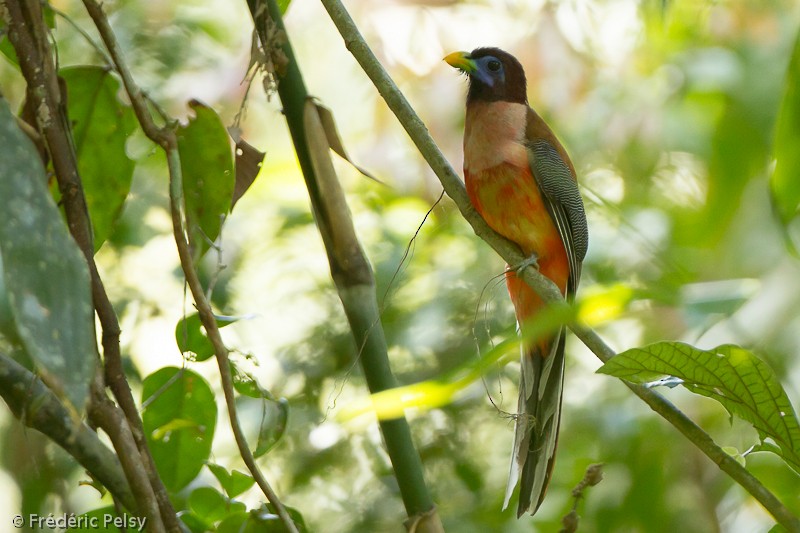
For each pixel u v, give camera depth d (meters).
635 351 3.79
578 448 10.20
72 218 4.58
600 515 9.39
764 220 9.62
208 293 4.88
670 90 11.33
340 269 5.10
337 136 5.30
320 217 5.14
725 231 9.71
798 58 4.50
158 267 10.25
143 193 10.30
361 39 5.60
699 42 11.16
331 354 10.30
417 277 10.65
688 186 11.09
